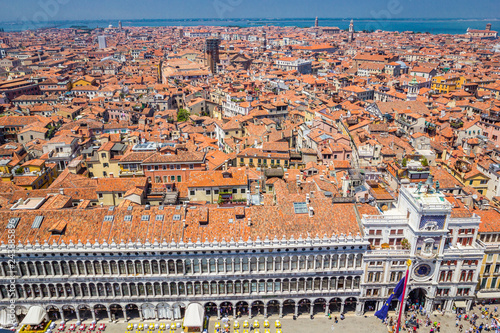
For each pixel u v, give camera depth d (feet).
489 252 276.82
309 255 265.95
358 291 276.41
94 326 270.46
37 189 364.99
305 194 298.76
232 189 352.49
